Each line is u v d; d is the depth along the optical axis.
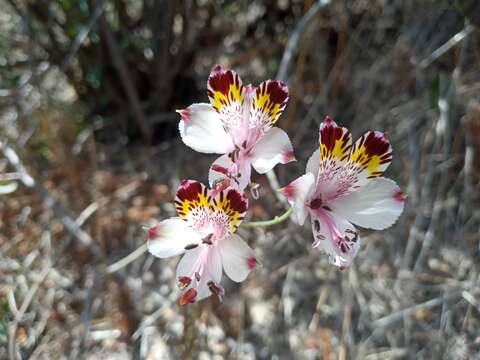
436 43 0.30
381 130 0.30
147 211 0.29
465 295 0.25
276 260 0.28
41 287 0.27
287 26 0.33
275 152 0.16
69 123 0.31
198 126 0.16
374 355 0.25
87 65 0.30
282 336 0.25
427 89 0.30
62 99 0.33
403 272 0.27
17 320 0.24
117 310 0.26
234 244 0.15
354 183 0.16
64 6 0.28
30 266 0.28
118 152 0.32
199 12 0.31
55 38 0.30
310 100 0.32
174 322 0.26
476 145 0.28
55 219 0.29
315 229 0.16
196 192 0.15
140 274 0.27
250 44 0.34
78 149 0.31
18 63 0.31
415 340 0.25
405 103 0.30
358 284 0.26
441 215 0.28
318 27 0.30
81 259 0.28
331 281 0.27
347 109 0.31
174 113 0.33
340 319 0.26
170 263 0.28
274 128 0.16
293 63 0.32
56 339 0.26
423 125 0.29
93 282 0.26
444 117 0.27
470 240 0.27
